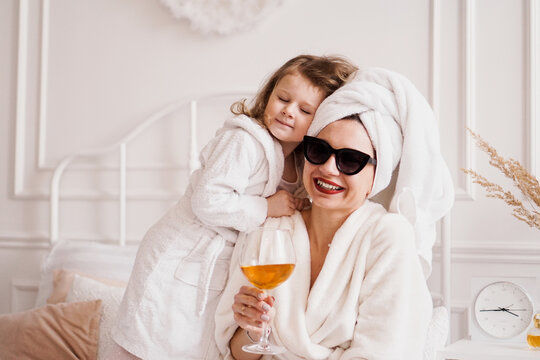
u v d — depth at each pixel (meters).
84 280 2.34
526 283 2.14
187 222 1.70
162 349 1.65
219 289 1.69
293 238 1.61
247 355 1.61
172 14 2.70
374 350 1.42
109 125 2.78
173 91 2.71
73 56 2.84
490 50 2.39
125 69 2.77
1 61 2.93
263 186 1.70
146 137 2.72
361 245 1.54
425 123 1.63
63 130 2.84
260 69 2.61
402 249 1.51
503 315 2.13
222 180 1.61
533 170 2.33
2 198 2.89
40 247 2.82
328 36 2.55
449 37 2.44
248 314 1.47
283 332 1.50
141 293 1.66
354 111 1.56
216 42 2.66
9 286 2.86
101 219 2.76
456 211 2.39
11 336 2.18
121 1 2.78
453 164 2.41
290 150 1.75
